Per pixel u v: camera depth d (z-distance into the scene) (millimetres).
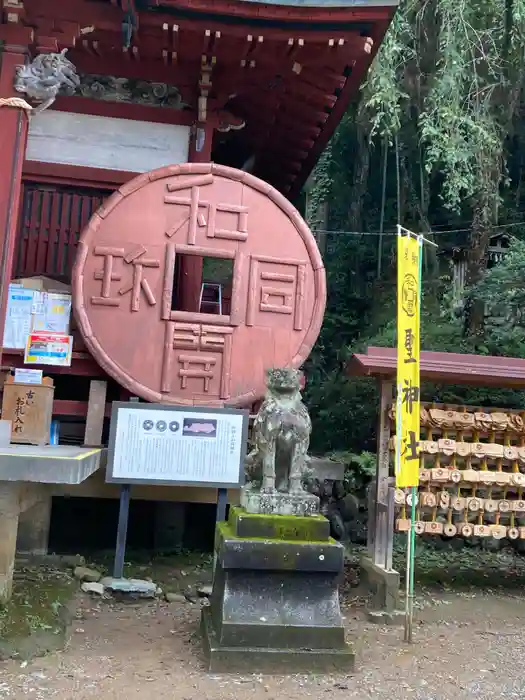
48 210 8484
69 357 7234
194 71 8445
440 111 11805
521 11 11938
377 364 6129
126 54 8016
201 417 6266
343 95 8883
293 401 4984
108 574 6617
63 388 8719
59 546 7836
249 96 9055
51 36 7168
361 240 16672
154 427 6184
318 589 4520
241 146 11289
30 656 4309
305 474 5129
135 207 7348
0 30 6949
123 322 7152
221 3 6988
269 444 4859
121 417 6148
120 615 5488
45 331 7250
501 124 13242
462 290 13383
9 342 7191
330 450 11969
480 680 4375
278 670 4270
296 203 19078
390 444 6395
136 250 7266
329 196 17250
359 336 14930
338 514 9258
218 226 7512
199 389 7230
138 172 8539
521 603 6500
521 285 11203
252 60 7969
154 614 5574
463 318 13273
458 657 4840
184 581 6609
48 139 8422
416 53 13070
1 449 5480
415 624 5645
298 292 7590
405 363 5352
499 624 5754
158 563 7281
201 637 4852
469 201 13945
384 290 15727
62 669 4184
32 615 4863
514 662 4773
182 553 7789
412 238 5512
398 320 5359
